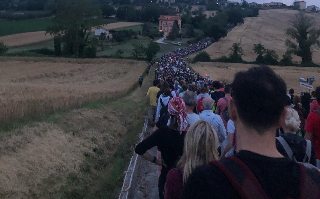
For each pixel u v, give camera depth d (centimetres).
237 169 163
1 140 816
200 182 166
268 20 17675
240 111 183
